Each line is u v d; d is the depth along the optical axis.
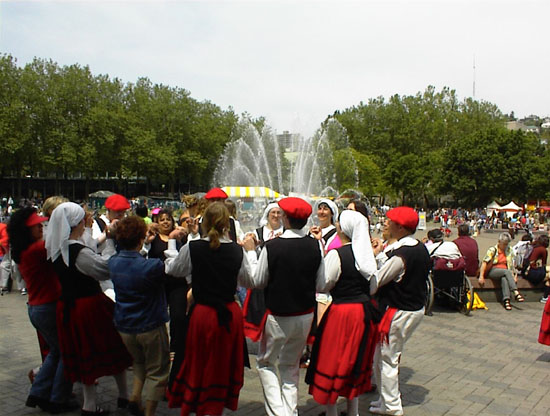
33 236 4.35
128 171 52.91
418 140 67.50
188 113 61.09
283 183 45.59
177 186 73.44
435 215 48.16
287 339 3.86
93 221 6.06
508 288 9.54
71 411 4.40
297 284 3.82
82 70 51.84
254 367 5.74
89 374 4.12
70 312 4.10
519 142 55.59
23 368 5.44
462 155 56.25
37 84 47.19
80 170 50.53
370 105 69.44
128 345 4.05
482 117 72.56
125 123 52.66
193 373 3.65
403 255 4.32
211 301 3.67
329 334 3.93
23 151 45.62
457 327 7.92
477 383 5.34
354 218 4.12
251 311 5.52
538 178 54.19
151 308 3.99
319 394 3.87
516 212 46.47
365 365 3.99
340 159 52.31
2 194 55.44
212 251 3.69
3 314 8.10
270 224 5.72
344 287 3.98
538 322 8.45
